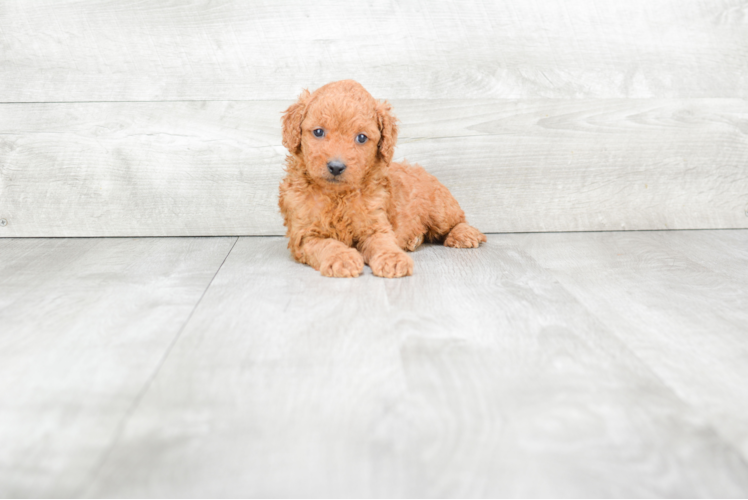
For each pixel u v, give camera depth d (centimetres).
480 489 89
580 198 263
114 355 133
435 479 91
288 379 121
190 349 136
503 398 115
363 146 194
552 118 256
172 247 235
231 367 127
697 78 259
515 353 135
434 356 133
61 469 92
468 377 123
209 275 195
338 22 245
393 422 106
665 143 262
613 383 122
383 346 138
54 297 172
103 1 238
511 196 261
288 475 91
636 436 103
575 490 89
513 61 252
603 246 237
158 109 245
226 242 244
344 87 198
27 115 243
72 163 247
